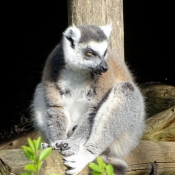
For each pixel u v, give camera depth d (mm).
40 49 27484
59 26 29250
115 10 13914
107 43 11445
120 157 11250
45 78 11164
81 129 10789
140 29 28438
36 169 6527
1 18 29594
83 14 13688
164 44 27125
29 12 30031
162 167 11789
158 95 17312
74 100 11219
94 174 6703
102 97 10953
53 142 10758
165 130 13797
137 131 11344
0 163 9336
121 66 11883
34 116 11992
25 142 16938
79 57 10922
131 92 10836
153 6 29531
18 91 24172
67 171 9977
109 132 10508
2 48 27672
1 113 22406
